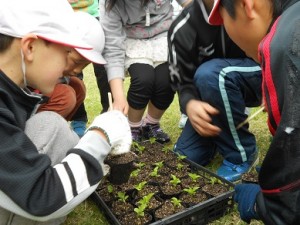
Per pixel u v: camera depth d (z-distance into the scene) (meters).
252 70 1.80
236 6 0.92
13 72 1.09
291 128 0.79
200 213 1.44
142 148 2.02
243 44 1.00
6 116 1.00
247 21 0.92
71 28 1.13
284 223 0.87
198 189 1.61
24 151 1.00
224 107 1.74
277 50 0.82
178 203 1.48
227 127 1.78
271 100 0.85
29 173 1.00
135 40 2.21
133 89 2.14
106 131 1.19
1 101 1.05
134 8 2.10
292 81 0.79
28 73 1.09
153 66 2.22
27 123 1.20
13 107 1.08
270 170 0.87
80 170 1.09
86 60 1.67
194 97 1.76
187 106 1.66
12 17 1.04
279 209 0.87
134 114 2.21
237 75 1.76
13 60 1.07
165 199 1.57
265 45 0.86
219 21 1.09
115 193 1.60
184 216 1.39
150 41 2.23
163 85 2.18
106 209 1.46
